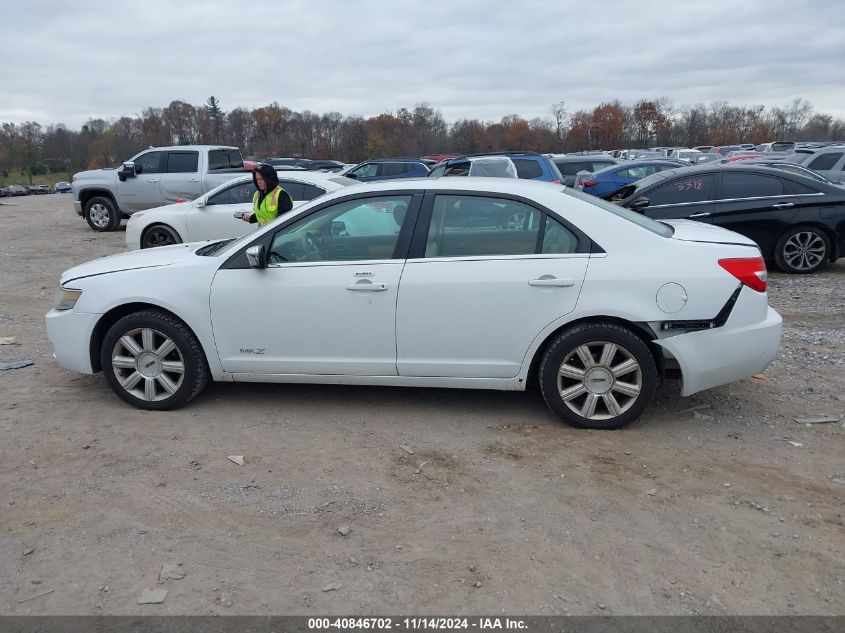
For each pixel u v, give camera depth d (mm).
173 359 4902
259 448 4320
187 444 4379
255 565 3127
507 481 3871
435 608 2842
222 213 10992
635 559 3148
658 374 4547
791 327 7176
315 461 4137
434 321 4473
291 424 4691
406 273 4480
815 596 2891
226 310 4699
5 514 3547
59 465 4082
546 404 4805
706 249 4340
